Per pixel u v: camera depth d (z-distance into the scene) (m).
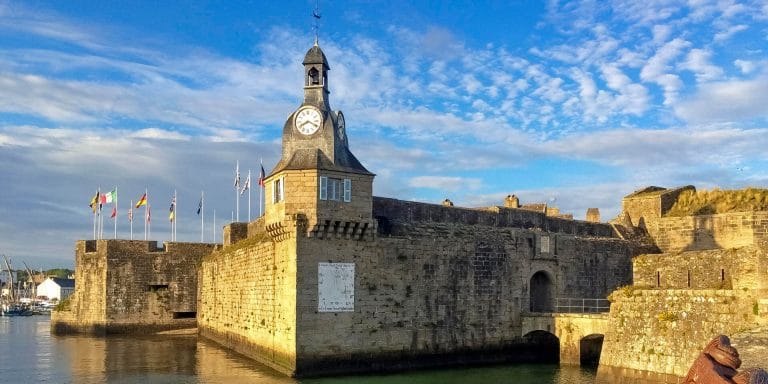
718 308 30.97
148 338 72.00
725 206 64.50
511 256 54.53
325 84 49.56
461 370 48.41
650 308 35.25
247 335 55.47
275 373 46.00
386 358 47.19
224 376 45.31
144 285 77.31
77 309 77.94
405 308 48.34
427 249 49.91
